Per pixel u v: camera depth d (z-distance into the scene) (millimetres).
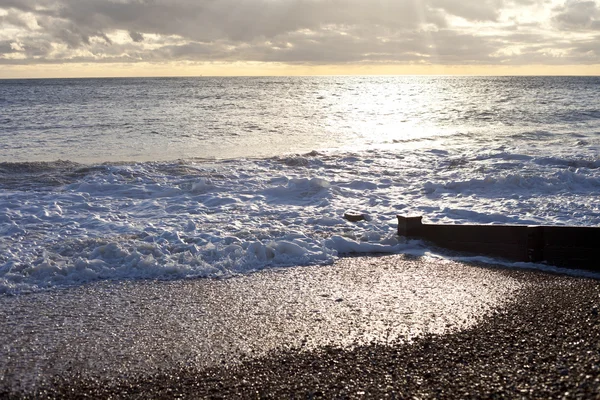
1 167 13633
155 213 10398
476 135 21797
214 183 12570
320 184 12133
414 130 24562
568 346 5039
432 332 5516
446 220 9836
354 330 5613
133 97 53031
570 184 11891
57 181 12602
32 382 4688
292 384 4555
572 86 85625
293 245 8125
